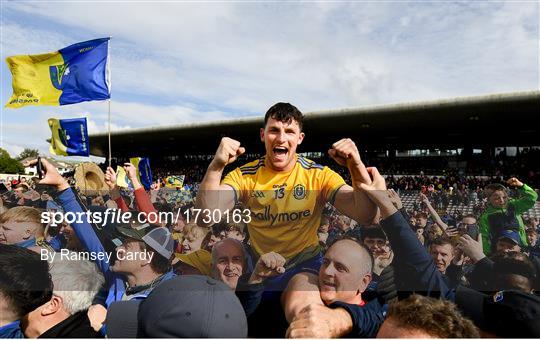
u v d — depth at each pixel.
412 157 29.70
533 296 2.15
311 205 2.29
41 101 6.19
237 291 2.23
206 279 1.98
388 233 2.25
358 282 2.21
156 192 2.72
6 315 2.18
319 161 26.69
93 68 6.14
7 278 2.18
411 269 2.23
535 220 2.75
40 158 2.57
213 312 1.81
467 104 19.69
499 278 2.44
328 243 2.26
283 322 2.17
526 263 2.44
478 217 2.66
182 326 1.76
